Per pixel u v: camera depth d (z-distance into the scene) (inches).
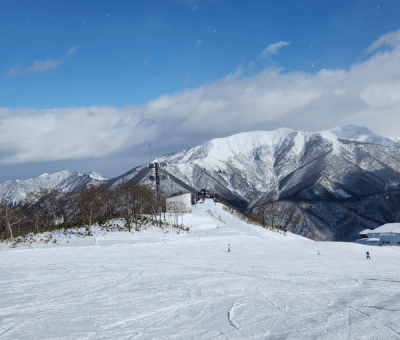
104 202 3668.8
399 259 1957.4
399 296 944.9
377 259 1903.3
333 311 791.1
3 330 669.3
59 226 3179.1
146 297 929.5
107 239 2613.2
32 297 929.5
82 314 770.8
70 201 3880.4
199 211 4955.7
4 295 954.1
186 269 1401.3
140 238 2723.9
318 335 626.8
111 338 621.0
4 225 3376.0
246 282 1140.5
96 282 1130.7
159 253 1969.7
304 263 1644.9
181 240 2706.7
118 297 929.5
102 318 740.7
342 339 605.0
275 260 1737.2
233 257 1827.0
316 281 1167.6
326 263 1662.2
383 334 629.9
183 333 643.5
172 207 4559.5
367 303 866.8
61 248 2150.6
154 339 613.0
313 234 7583.7
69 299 907.4
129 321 719.7
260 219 6520.7
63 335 638.5
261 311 792.3
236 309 810.2
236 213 5689.0
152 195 4087.1
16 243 2381.9
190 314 769.6
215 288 1044.5
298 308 818.2
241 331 653.3
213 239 2901.1
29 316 758.5
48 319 735.7
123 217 3678.6
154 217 3998.5
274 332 645.9
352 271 1403.8
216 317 745.6
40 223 3582.7
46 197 3518.7
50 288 1040.8
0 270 1364.4
